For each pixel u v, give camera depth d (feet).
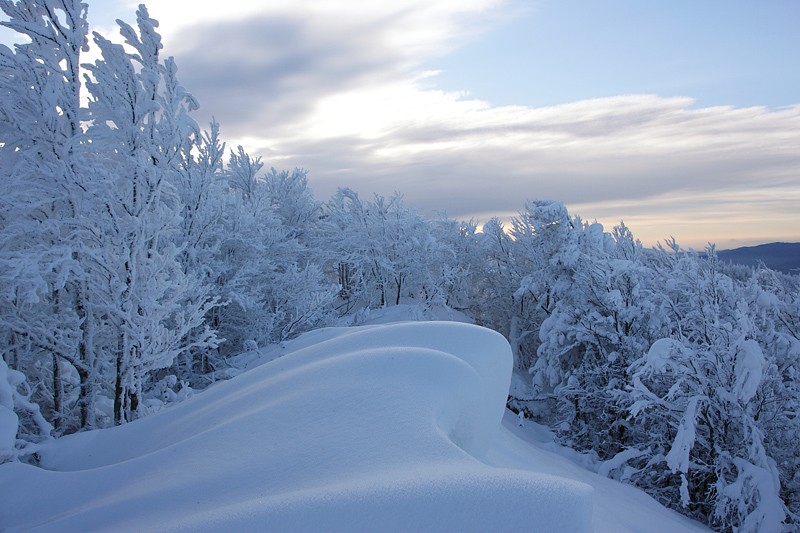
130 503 10.29
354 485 8.01
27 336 26.76
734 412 33.83
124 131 27.20
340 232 76.69
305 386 13.83
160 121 29.58
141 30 29.27
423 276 75.97
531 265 79.61
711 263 40.65
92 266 26.12
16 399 21.09
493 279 88.12
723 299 39.96
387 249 75.61
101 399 30.83
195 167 43.50
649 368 35.96
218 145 44.73
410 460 9.26
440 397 12.12
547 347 58.80
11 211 25.08
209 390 20.02
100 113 27.35
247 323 53.36
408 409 11.41
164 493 10.17
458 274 86.07
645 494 32.30
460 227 93.50
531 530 6.53
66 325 29.09
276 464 10.17
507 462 21.88
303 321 53.52
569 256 61.52
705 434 37.76
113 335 29.68
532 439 48.65
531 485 7.22
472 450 13.51
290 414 12.36
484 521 6.73
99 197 25.66
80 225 25.81
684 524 27.35
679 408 36.60
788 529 31.22
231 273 50.85
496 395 15.06
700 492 37.35
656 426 43.19
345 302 78.54
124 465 13.50
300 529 7.09
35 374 30.94
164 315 27.61
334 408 12.07
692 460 36.83
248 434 12.02
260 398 14.60
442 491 7.32
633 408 35.24
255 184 65.26
